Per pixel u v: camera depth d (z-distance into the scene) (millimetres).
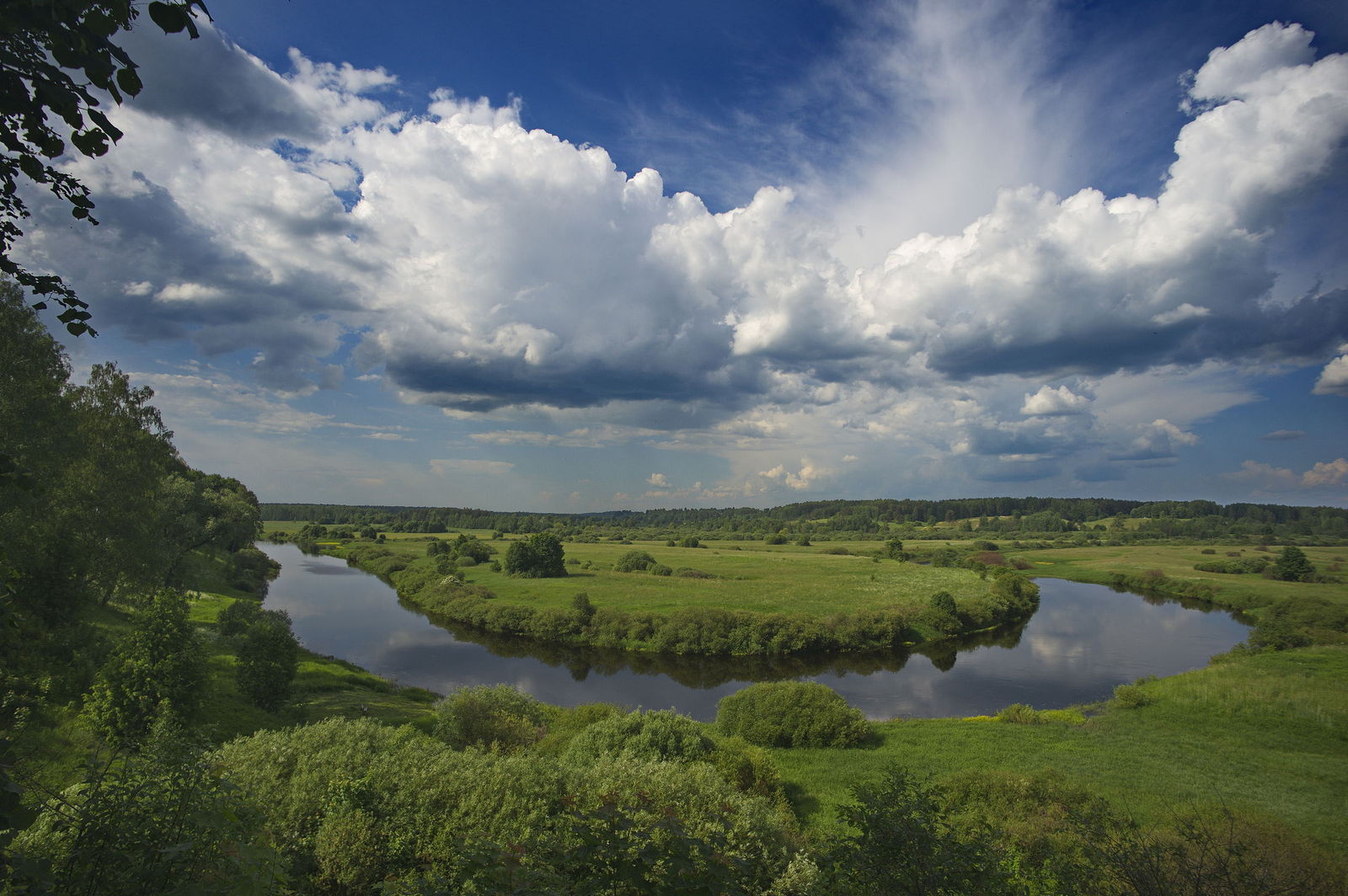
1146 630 58500
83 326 4418
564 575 84625
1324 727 27375
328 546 129875
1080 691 39688
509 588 72188
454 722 21438
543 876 4922
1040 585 90188
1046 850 9047
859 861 6934
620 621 55125
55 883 4539
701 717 35438
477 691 24531
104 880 4711
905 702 37688
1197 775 21609
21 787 4121
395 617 61781
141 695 16219
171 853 4598
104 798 5008
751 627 52594
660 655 50750
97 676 17094
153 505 36625
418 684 40000
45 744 12492
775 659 49562
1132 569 94000
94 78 3287
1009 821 14867
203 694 18984
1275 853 11398
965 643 54531
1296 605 54250
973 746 25234
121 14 3158
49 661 19469
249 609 37500
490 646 52094
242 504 67125
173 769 5441
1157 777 21203
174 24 3053
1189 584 78625
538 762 13258
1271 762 23391
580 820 5414
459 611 61688
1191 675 35875
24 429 25094
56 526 26297
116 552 31266
